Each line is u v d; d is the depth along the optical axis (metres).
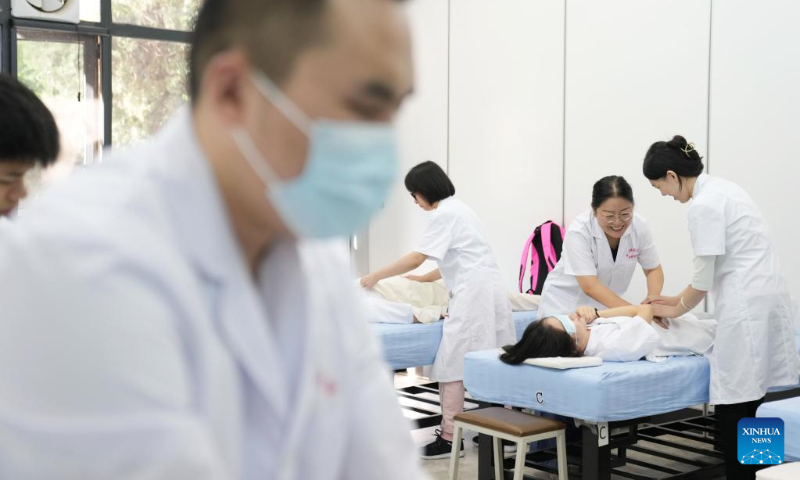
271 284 0.69
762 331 3.31
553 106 5.44
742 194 3.41
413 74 0.60
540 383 3.24
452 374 4.11
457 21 6.09
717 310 3.41
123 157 0.61
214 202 0.61
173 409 0.53
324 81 0.57
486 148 5.90
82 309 0.51
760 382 3.30
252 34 0.57
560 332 3.32
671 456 3.63
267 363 0.63
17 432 0.50
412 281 4.76
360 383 0.79
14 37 5.45
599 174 5.17
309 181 0.59
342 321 0.76
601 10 5.14
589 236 3.91
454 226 4.23
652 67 4.88
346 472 0.80
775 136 4.31
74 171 0.60
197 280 0.61
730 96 4.50
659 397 3.21
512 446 4.10
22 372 0.50
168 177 0.60
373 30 0.56
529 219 5.62
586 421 3.15
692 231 3.39
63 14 5.52
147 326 0.53
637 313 3.52
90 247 0.52
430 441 4.41
